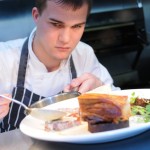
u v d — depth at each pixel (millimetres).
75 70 1087
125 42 2404
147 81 2752
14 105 945
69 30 788
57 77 1026
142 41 2475
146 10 2689
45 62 998
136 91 815
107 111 609
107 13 2359
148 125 584
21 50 1024
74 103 779
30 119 696
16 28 2125
